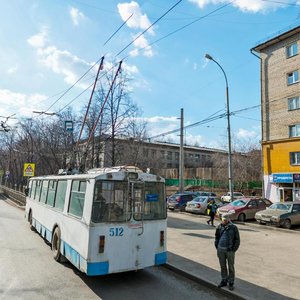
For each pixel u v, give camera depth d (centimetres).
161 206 816
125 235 747
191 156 10388
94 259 707
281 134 3072
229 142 2453
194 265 897
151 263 777
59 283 736
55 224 985
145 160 5994
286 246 1247
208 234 1483
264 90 3269
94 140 2441
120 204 755
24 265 872
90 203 730
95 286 728
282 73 3106
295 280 784
